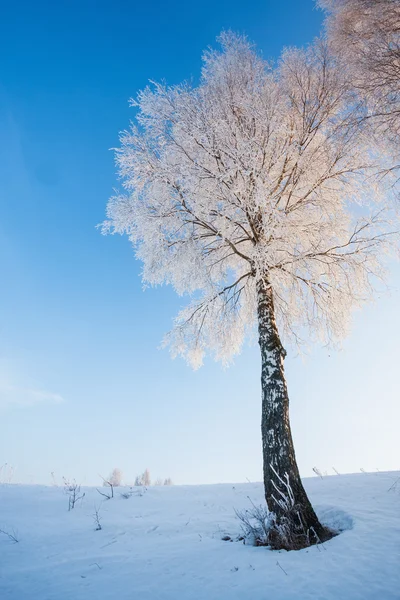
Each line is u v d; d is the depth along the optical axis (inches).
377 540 148.4
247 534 179.2
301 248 261.0
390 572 121.0
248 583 128.2
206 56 273.1
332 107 256.4
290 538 163.3
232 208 233.0
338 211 268.4
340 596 110.8
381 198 259.0
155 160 252.2
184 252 253.4
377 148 247.6
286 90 264.5
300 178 257.1
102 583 142.4
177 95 253.4
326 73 258.4
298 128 258.4
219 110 241.8
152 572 149.2
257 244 233.1
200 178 236.5
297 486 183.3
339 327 290.8
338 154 245.9
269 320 237.1
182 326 299.3
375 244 248.7
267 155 241.0
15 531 217.5
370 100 244.4
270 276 257.9
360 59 243.8
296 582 123.6
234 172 226.1
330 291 279.7
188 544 184.1
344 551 142.4
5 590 139.6
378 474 321.1
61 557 179.3
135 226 271.1
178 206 260.1
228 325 306.5
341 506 205.5
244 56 275.9
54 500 287.0
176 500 294.7
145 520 241.3
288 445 194.9
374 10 253.9
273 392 211.2
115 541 201.2
